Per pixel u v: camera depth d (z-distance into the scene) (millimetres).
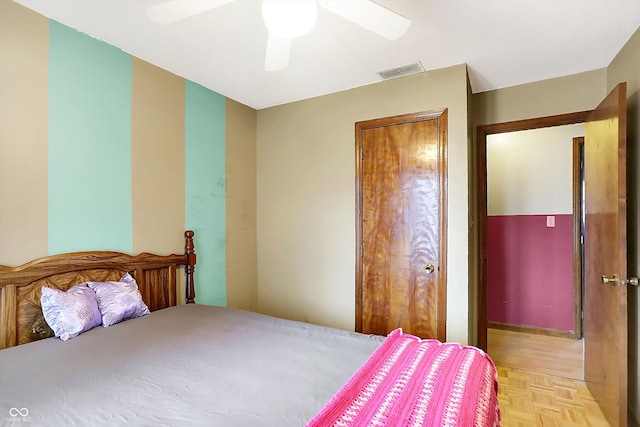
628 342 2066
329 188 2918
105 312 1812
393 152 2613
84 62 1956
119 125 2139
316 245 2984
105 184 2062
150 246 2322
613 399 1985
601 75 2416
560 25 1842
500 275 3908
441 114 2410
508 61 2295
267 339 1672
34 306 1699
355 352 1510
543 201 3715
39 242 1762
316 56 2211
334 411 1000
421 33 1925
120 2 1664
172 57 2246
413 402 1048
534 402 2307
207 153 2785
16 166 1680
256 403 1076
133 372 1288
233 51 2164
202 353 1482
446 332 2391
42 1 1657
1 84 1629
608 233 2035
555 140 3670
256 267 3303
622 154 1854
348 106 2812
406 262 2562
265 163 3273
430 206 2465
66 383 1194
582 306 3564
